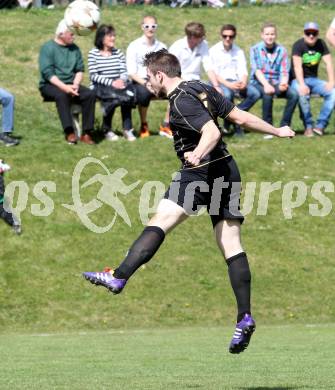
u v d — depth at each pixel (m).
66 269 33.31
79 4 40.94
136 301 31.91
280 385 16.72
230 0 62.03
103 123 42.06
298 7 62.66
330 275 34.25
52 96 40.53
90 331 29.47
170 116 16.56
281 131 17.20
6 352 23.38
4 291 31.88
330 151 42.59
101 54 41.47
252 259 34.75
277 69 43.28
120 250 34.56
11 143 40.50
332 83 44.12
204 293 32.59
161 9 59.66
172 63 16.69
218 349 23.70
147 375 18.47
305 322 31.22
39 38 53.81
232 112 16.94
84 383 17.06
